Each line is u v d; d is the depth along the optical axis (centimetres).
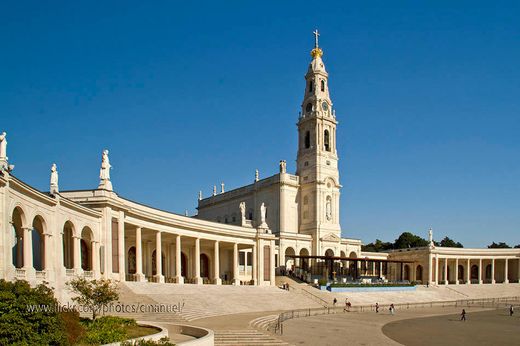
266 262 8212
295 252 9788
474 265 12938
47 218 4203
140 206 6078
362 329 4638
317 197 10144
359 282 9244
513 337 4356
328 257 8819
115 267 5350
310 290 7825
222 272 8712
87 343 2559
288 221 10219
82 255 5284
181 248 7931
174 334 3322
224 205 11938
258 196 10881
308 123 10638
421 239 16475
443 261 12088
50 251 4222
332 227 10300
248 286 7188
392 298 8588
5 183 3444
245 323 4334
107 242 5212
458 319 5875
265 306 6225
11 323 2122
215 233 7506
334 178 10450
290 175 10381
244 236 7981
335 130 10812
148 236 6881
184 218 6875
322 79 10900
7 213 3488
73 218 4681
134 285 5281
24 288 2320
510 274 12612
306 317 5547
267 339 3672
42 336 2228
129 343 2517
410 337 4244
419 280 11950
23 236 3847
